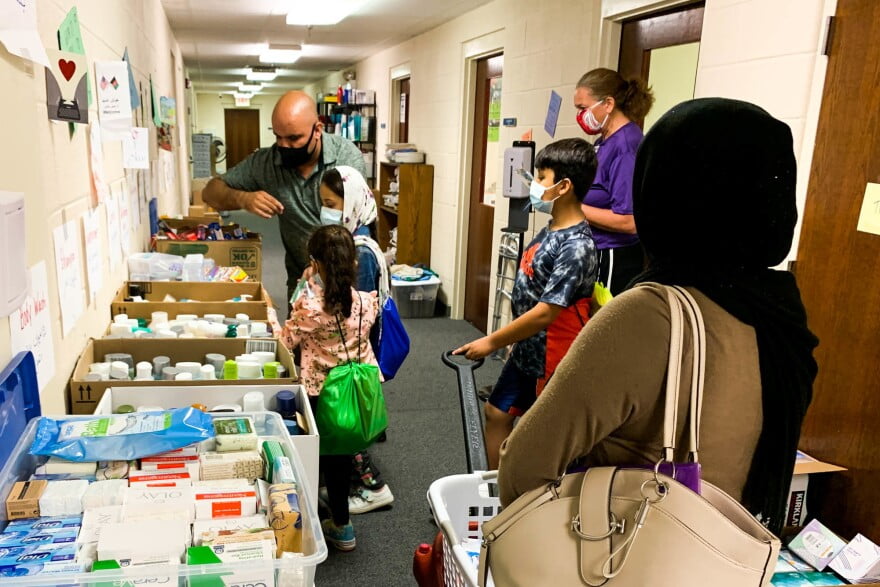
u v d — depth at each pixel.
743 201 0.77
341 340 2.27
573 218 2.25
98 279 2.11
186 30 6.55
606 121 2.79
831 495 1.88
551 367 2.25
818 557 1.73
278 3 4.96
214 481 1.04
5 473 0.94
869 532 1.76
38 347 1.32
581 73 3.50
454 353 2.26
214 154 14.38
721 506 0.78
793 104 2.03
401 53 7.04
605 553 0.79
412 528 2.54
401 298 5.65
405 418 3.57
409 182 6.10
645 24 3.09
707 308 0.79
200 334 2.21
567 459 0.83
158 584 0.80
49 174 1.50
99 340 1.94
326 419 2.15
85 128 1.93
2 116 1.07
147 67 3.81
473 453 1.97
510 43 4.42
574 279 2.14
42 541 0.86
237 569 0.82
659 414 0.80
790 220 0.79
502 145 4.59
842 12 1.84
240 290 2.79
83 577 0.77
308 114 2.70
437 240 6.09
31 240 1.25
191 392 1.67
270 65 10.21
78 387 1.61
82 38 1.89
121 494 0.96
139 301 2.51
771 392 0.79
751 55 2.21
